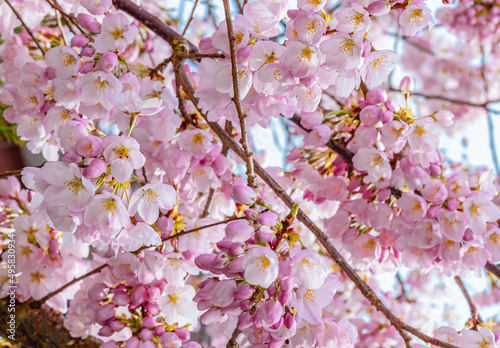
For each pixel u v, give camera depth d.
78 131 0.86
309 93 0.92
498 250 0.99
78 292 1.07
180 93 1.01
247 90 0.91
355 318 1.29
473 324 1.04
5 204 1.10
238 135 1.04
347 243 1.06
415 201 0.99
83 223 0.86
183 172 0.98
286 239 0.85
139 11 1.07
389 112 1.00
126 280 0.99
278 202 1.16
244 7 0.89
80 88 0.93
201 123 1.03
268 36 0.90
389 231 1.03
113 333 0.99
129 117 0.96
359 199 1.04
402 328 0.92
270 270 0.82
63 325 1.08
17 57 1.11
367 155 1.01
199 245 0.97
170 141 1.01
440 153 1.03
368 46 0.88
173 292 1.00
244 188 0.87
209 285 0.88
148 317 0.97
